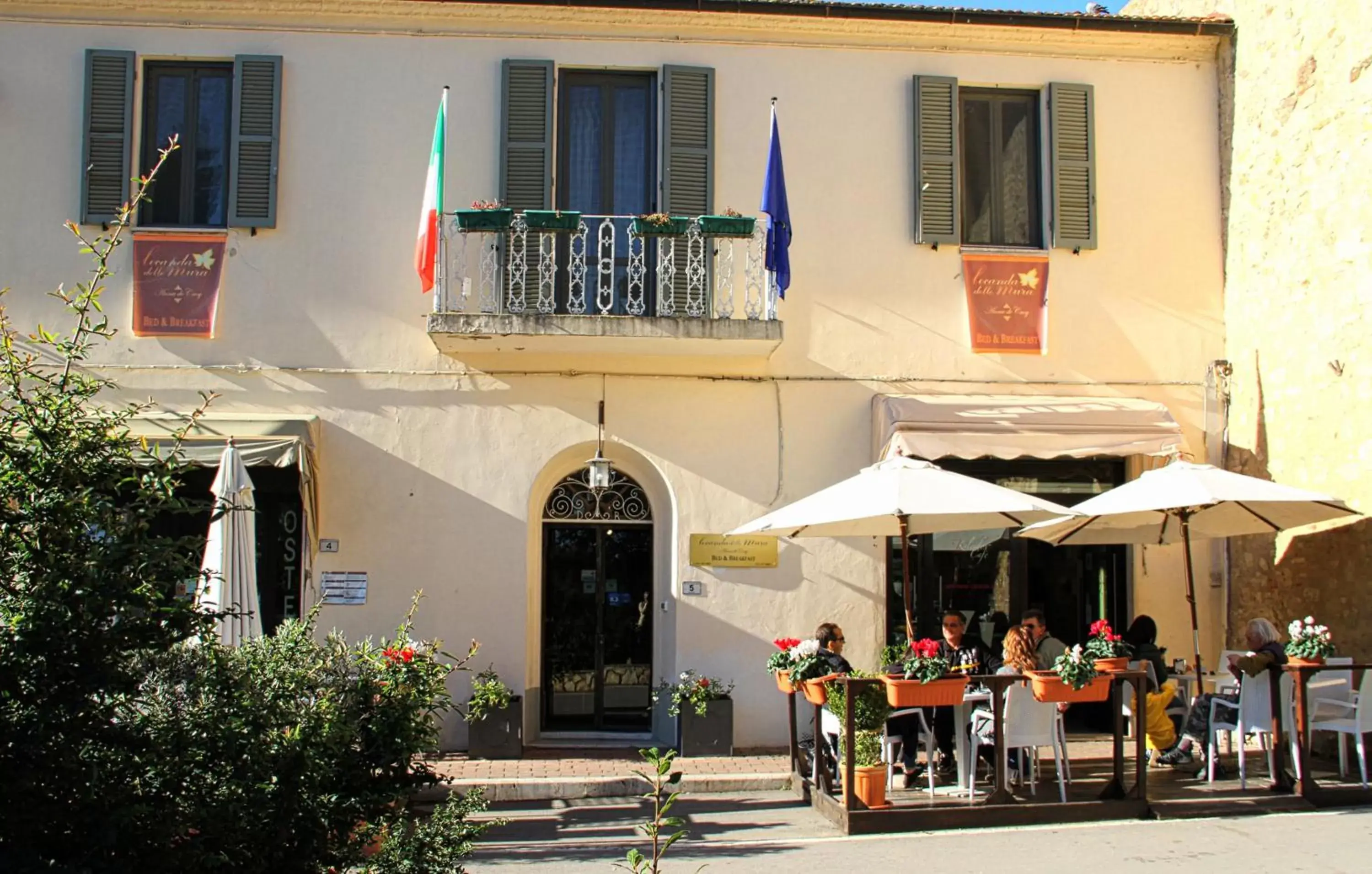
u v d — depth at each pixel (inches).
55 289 448.1
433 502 456.8
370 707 210.1
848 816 320.2
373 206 463.5
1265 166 468.1
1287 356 453.4
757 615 464.1
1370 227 408.8
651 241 473.1
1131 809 332.2
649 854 296.4
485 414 460.8
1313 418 437.7
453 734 450.6
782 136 481.4
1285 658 366.3
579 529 485.4
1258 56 474.0
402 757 206.4
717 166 477.4
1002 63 494.0
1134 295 490.0
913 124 485.4
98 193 453.1
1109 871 272.1
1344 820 325.1
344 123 465.4
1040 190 494.9
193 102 467.8
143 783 156.3
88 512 148.6
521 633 455.2
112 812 145.9
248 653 206.8
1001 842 304.3
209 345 453.7
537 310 442.0
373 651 261.7
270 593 453.7
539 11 470.0
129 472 160.4
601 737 474.3
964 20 479.8
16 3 454.6
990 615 485.4
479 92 470.9
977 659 410.9
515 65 470.0
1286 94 456.1
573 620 482.3
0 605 146.6
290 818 174.6
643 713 480.7
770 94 482.3
